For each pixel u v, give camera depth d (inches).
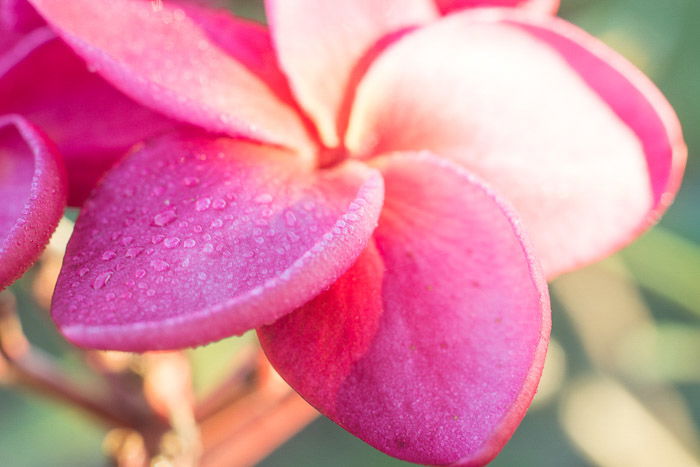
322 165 7.4
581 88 7.3
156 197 6.9
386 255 7.0
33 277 8.6
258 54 7.5
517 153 7.4
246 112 7.2
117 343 6.2
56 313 6.4
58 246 8.6
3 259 6.5
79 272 6.6
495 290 6.8
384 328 6.8
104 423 8.7
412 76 7.4
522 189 7.4
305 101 7.4
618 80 7.2
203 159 7.0
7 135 7.2
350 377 6.7
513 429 6.5
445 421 6.6
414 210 7.1
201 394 9.7
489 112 7.4
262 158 7.2
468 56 7.3
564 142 7.4
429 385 6.7
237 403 8.7
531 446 14.5
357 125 7.5
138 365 8.7
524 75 7.3
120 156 7.3
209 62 7.2
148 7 7.2
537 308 6.6
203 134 7.1
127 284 6.5
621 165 7.4
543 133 7.4
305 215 6.9
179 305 6.4
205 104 7.0
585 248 7.5
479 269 6.9
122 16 7.1
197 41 7.3
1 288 6.5
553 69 7.3
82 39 6.8
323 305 6.9
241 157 7.1
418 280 6.9
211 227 6.7
